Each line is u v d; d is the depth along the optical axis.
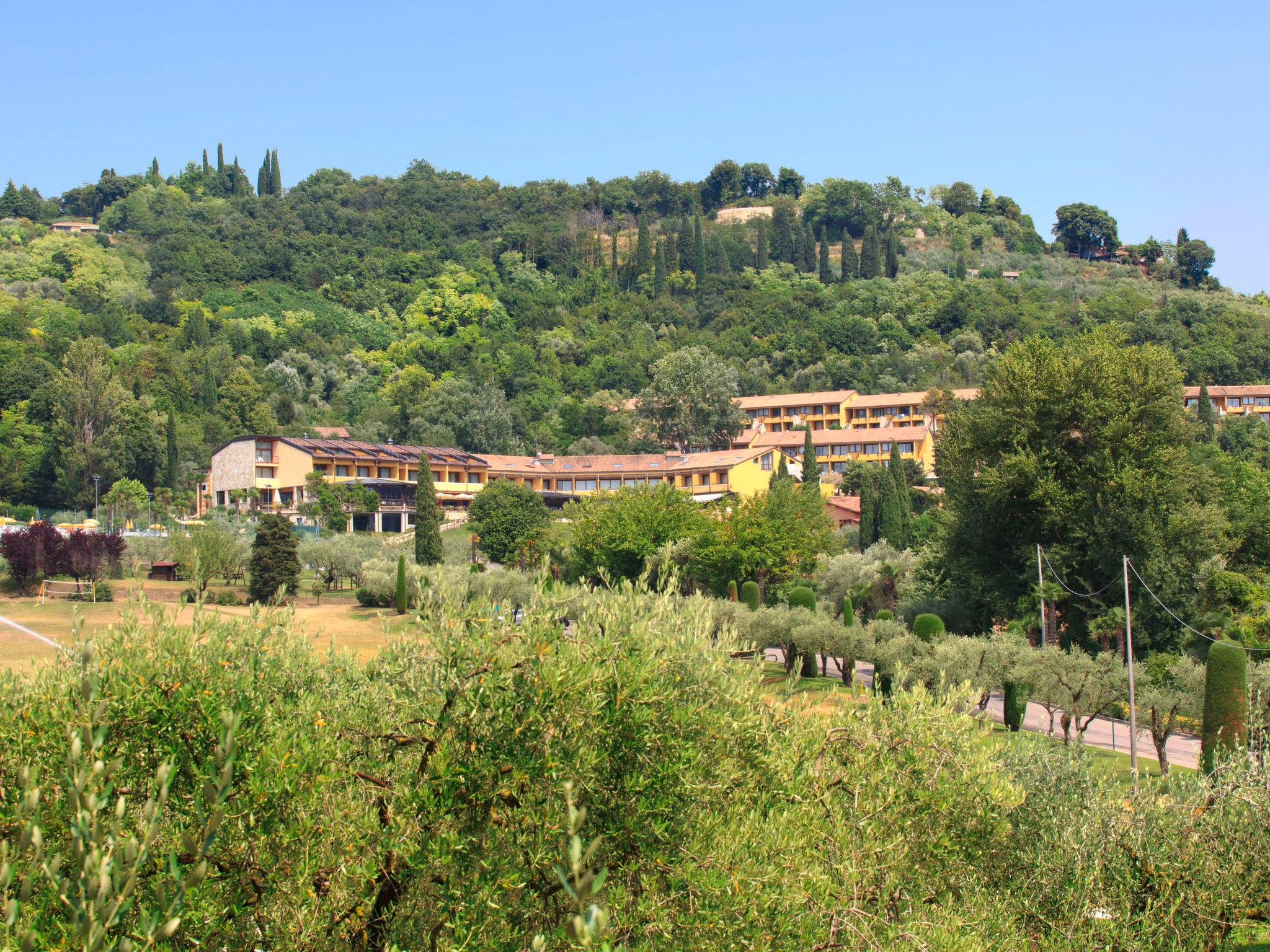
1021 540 46.12
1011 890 13.13
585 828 9.00
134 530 82.19
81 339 112.12
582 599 10.57
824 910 10.11
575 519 70.12
